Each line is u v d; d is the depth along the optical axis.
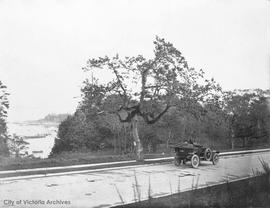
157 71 15.40
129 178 12.79
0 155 13.25
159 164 16.16
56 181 11.83
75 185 11.35
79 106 14.64
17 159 13.59
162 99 16.41
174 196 10.34
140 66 14.87
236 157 17.12
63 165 14.16
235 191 10.73
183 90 16.17
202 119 17.34
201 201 9.87
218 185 11.72
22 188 10.67
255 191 10.89
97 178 12.58
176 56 14.72
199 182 12.48
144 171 14.41
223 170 15.13
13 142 13.18
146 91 16.20
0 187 10.66
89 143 15.95
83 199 9.87
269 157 16.72
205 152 16.70
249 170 14.98
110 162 15.48
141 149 16.55
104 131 16.33
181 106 16.66
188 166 16.42
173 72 15.56
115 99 15.86
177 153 16.52
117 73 14.89
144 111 16.53
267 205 9.97
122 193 10.63
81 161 14.96
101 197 10.11
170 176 13.60
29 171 12.84
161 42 13.81
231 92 16.56
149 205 9.48
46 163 13.95
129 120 16.61
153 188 11.34
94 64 13.20
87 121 15.34
